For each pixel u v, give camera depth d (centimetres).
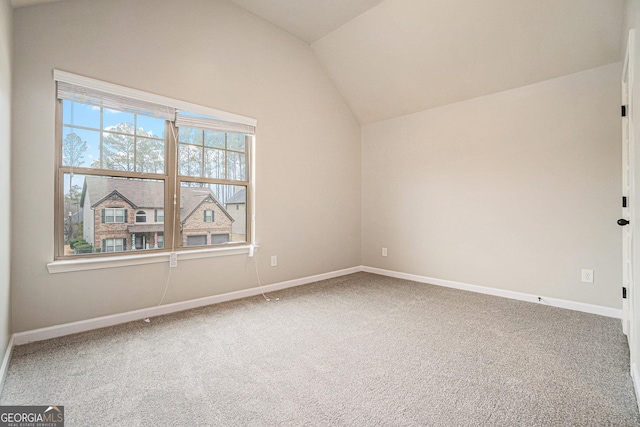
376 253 455
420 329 241
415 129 405
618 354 197
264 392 158
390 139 434
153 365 184
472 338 224
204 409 144
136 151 263
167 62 272
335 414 141
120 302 250
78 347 206
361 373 177
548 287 299
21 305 208
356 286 378
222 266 314
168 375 174
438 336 228
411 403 149
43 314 216
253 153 340
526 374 175
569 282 287
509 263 324
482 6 270
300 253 388
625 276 223
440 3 283
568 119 284
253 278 339
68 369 179
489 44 294
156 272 270
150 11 262
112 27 243
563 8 246
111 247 252
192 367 183
